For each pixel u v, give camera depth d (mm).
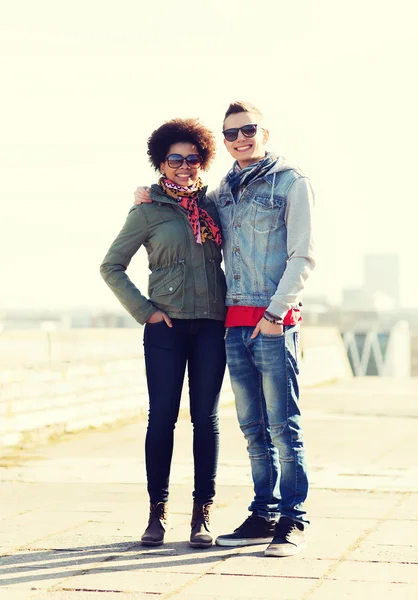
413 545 4648
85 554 4531
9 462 7703
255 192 4602
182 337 4727
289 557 4426
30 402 8898
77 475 7031
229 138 4668
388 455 7957
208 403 4730
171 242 4680
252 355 4656
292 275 4453
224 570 4211
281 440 4566
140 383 11391
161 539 4691
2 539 4867
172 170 4762
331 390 15922
